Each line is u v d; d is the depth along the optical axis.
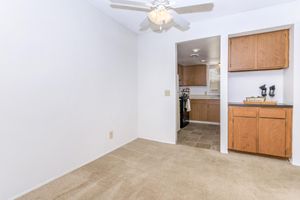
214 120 4.89
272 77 2.70
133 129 3.31
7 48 1.40
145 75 3.32
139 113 3.44
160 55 3.13
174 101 3.04
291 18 2.10
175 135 3.07
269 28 2.25
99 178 1.85
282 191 1.59
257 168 2.06
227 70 2.54
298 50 2.10
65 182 1.76
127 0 1.62
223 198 1.49
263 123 2.34
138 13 2.47
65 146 1.94
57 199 1.49
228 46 2.55
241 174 1.92
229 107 2.55
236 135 2.52
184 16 2.49
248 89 2.90
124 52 2.99
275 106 2.25
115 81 2.77
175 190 1.62
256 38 2.48
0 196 1.39
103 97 2.52
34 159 1.62
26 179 1.56
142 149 2.78
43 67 1.68
